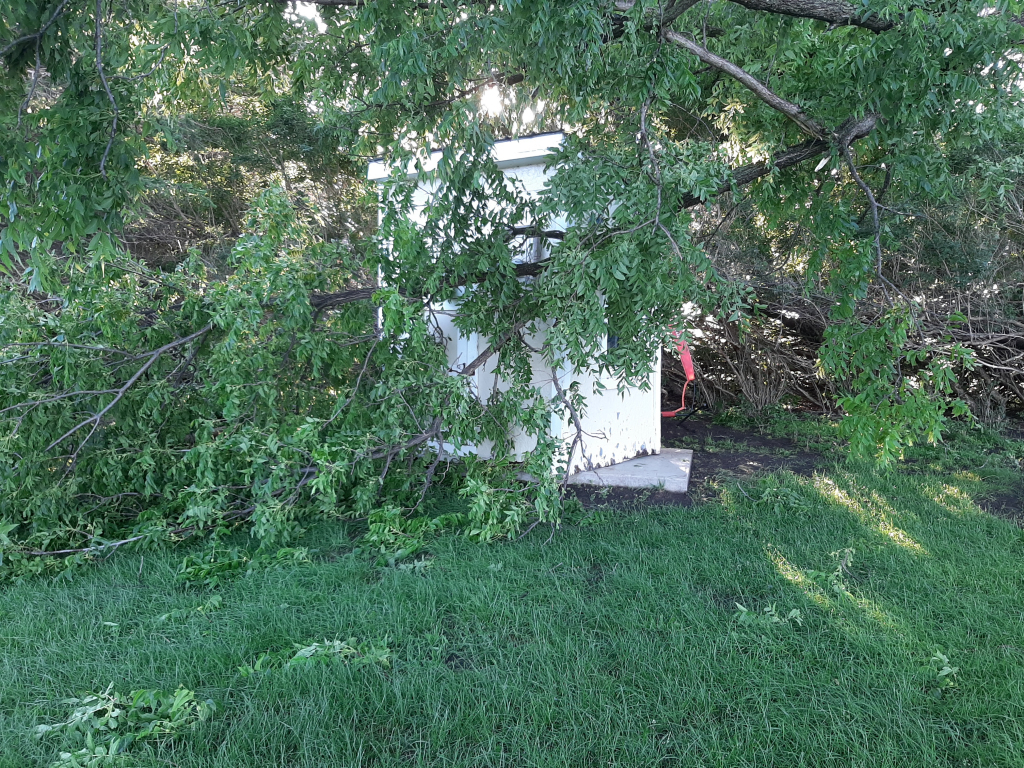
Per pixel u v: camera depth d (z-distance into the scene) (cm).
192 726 248
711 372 1059
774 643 304
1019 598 355
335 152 1130
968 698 265
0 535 409
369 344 554
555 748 240
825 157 427
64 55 328
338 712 260
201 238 1161
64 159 312
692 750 238
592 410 665
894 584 376
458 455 562
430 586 371
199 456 459
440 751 240
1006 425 868
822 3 366
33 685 285
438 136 437
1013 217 761
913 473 652
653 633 323
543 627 327
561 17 325
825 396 1021
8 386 443
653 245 398
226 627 335
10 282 473
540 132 623
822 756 233
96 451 469
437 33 378
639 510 536
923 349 383
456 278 507
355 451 468
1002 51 358
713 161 394
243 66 460
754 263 836
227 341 446
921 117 392
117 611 360
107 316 466
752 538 453
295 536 467
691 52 416
